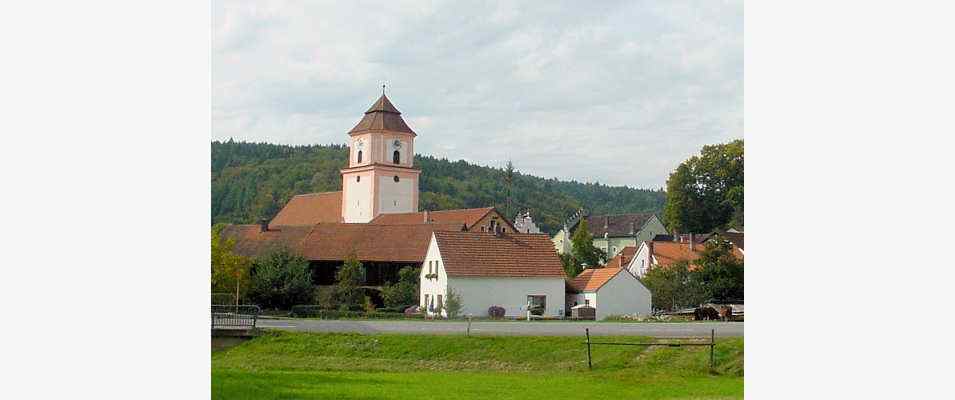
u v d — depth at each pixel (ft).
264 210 526.16
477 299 199.41
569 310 212.23
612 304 206.08
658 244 291.38
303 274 205.26
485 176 611.06
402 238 260.83
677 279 215.92
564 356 114.42
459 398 90.53
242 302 197.47
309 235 274.98
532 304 204.23
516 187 611.88
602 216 522.88
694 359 108.68
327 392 93.09
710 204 375.04
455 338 123.34
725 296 215.72
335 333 128.16
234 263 197.77
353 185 403.95
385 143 398.42
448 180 592.19
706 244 224.12
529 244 211.41
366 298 208.74
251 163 566.77
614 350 114.32
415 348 121.29
